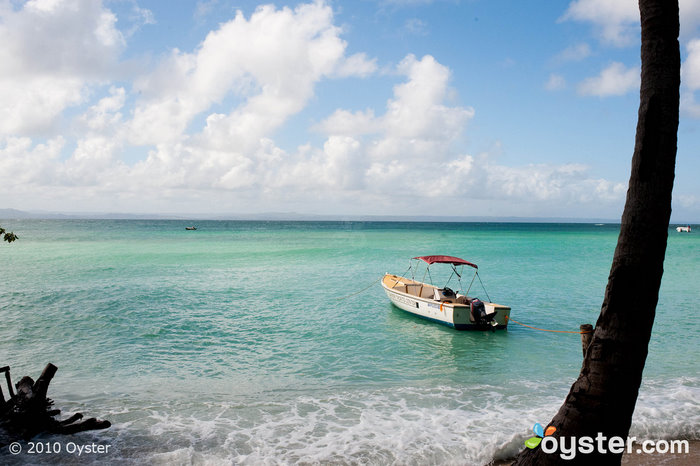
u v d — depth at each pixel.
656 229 3.97
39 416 7.37
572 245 57.66
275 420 8.02
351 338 13.71
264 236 77.81
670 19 3.99
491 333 14.55
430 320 15.95
